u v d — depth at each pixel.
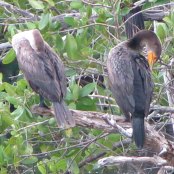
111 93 12.23
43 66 11.48
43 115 11.80
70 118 11.05
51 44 13.02
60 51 12.40
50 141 12.45
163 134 12.30
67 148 12.18
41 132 12.45
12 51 12.52
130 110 11.05
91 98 12.29
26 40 12.00
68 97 11.79
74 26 12.63
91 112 11.18
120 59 11.48
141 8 14.41
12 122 11.78
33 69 11.52
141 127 10.83
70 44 12.12
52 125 12.29
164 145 10.88
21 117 11.91
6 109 11.86
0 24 13.71
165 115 12.45
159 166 10.88
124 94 11.21
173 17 12.31
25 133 12.27
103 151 12.71
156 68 12.40
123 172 14.15
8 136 13.98
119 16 12.88
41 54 11.64
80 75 12.40
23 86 12.02
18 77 14.46
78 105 11.91
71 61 12.34
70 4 13.27
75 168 12.30
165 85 12.21
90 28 13.22
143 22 13.56
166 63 12.38
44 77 11.40
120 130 10.85
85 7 12.84
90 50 12.28
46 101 12.26
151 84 11.37
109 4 12.75
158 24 12.39
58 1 14.20
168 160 10.84
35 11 14.54
